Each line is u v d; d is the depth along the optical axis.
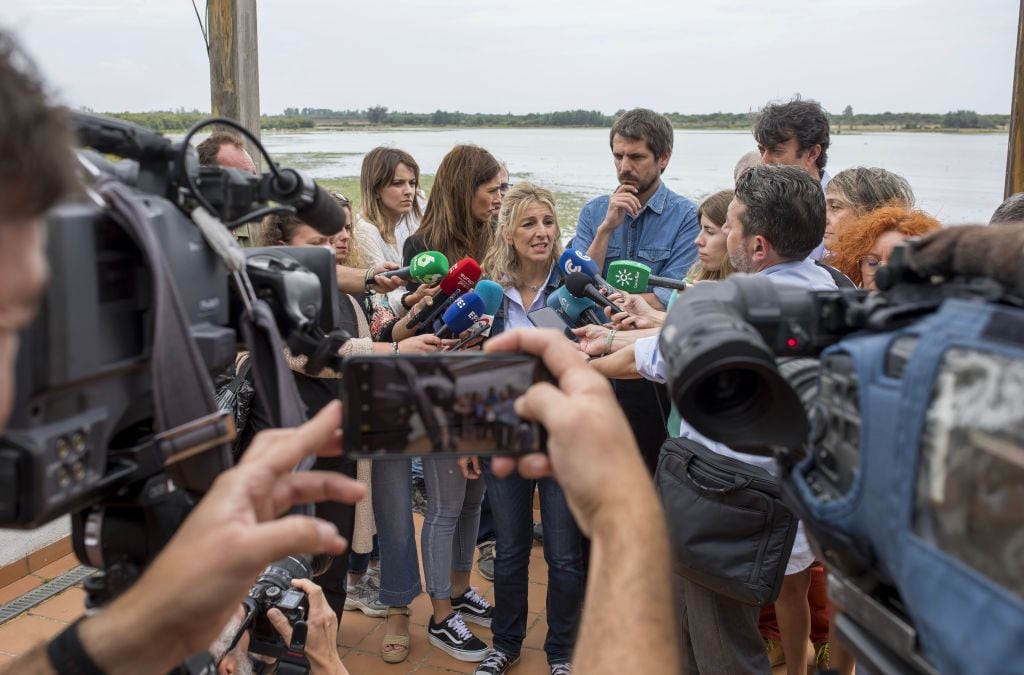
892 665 0.85
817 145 4.11
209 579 0.87
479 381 1.03
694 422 0.94
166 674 0.94
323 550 0.92
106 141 1.08
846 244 3.22
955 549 0.69
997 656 0.63
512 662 3.61
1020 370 0.66
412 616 4.02
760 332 1.04
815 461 0.93
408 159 4.83
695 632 2.71
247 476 0.94
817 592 3.36
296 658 1.67
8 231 0.67
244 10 4.94
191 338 0.98
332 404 1.01
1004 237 0.84
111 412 0.95
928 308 0.87
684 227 4.32
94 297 0.88
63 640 0.87
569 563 3.47
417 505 4.88
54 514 0.89
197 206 1.13
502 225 3.72
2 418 0.70
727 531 2.50
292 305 1.24
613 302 3.30
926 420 0.73
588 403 0.94
